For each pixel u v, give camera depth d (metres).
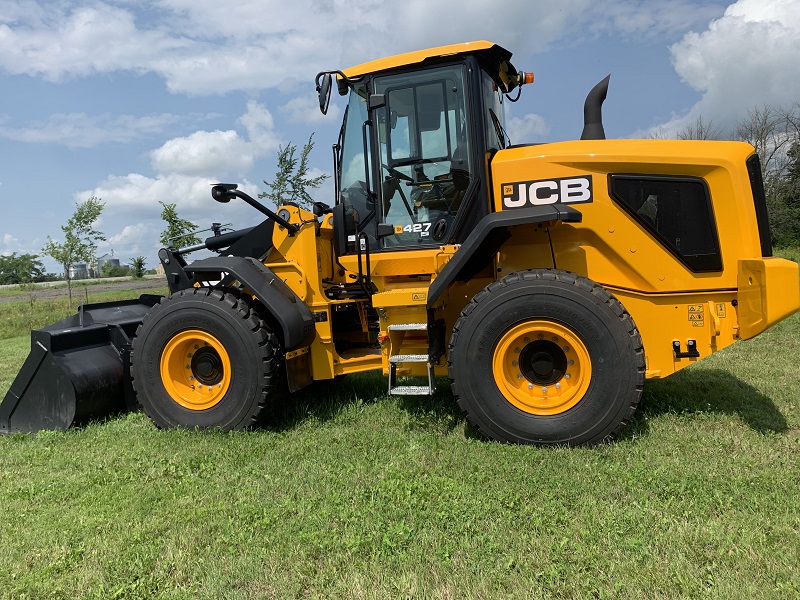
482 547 2.38
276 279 4.31
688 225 3.73
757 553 2.24
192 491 3.11
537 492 2.88
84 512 2.89
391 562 2.30
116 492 3.12
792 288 3.23
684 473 3.01
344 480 3.14
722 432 3.66
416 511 2.72
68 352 4.50
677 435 3.63
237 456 3.62
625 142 3.88
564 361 3.64
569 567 2.20
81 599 2.16
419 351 4.25
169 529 2.67
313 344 4.47
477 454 3.44
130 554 2.45
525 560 2.26
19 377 4.41
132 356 4.35
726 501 2.70
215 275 4.62
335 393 4.95
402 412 4.37
